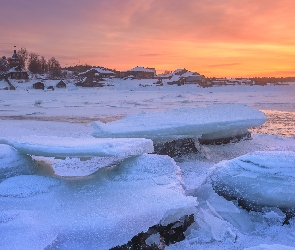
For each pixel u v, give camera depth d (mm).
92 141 8078
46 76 127125
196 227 6840
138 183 7469
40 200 6746
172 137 13797
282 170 7449
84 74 129875
